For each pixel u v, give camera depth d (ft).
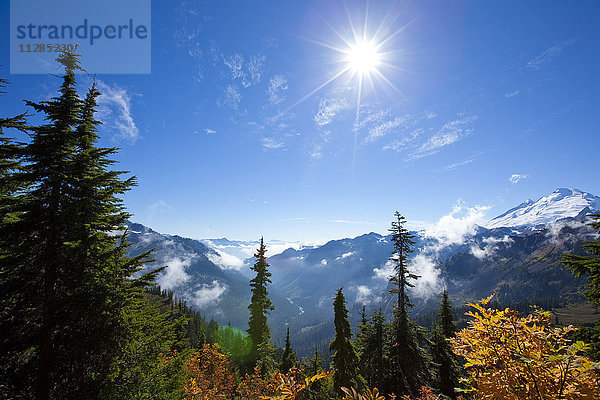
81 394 29.86
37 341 28.17
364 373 81.15
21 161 31.32
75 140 34.53
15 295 29.27
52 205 31.45
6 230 28.60
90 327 30.48
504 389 10.28
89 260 32.86
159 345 42.39
